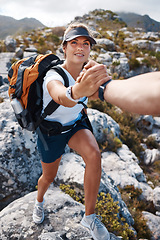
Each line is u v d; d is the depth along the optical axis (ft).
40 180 6.37
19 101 4.78
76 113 5.01
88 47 4.07
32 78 4.38
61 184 12.79
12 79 4.76
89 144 5.12
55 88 3.16
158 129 38.78
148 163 29.96
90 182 5.16
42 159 5.61
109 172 20.74
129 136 31.99
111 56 61.87
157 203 19.21
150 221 16.99
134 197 19.36
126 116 37.22
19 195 12.57
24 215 7.49
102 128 24.29
